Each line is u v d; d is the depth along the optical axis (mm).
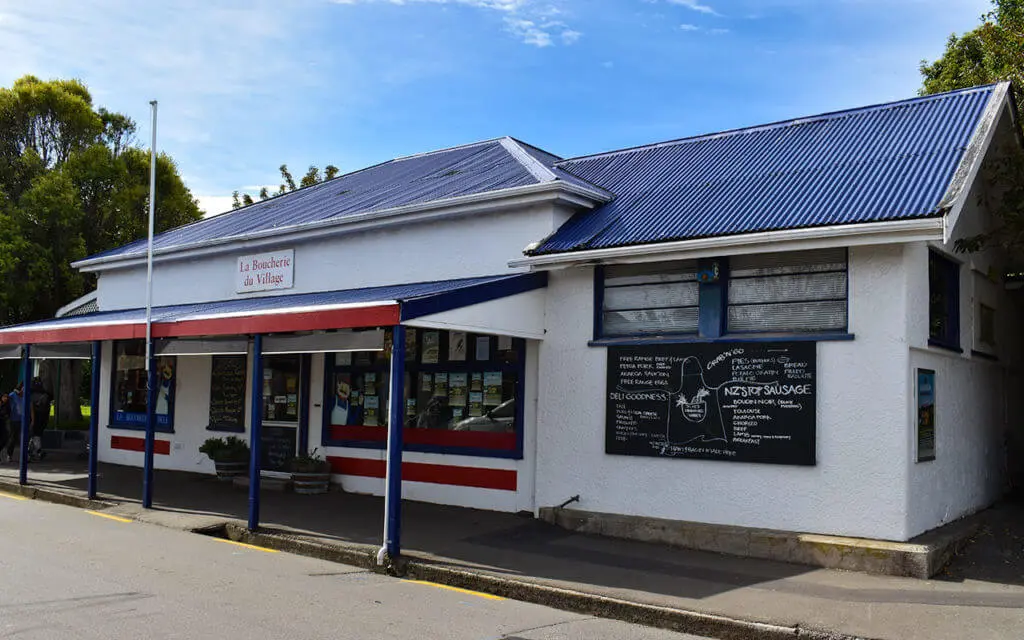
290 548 9719
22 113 27219
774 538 8664
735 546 8898
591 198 11484
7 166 26141
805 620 6602
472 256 11961
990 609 6906
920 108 11578
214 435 15578
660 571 8211
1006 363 12242
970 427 10578
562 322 10688
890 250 8523
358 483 13070
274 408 14414
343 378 13500
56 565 8391
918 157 9859
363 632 6332
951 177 8938
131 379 17578
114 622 6375
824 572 8148
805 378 8867
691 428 9555
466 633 6426
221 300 15633
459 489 11695
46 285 24656
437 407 12195
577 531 10039
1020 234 10039
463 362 11898
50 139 28016
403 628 6496
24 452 14211
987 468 11234
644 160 13469
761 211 9570
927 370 9055
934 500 9148
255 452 10414
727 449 9289
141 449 17078
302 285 14250
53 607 6766
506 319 10180
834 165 10477
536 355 11070
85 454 18703
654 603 7082
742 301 9477
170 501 12586
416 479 12188
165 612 6719
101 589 7434
